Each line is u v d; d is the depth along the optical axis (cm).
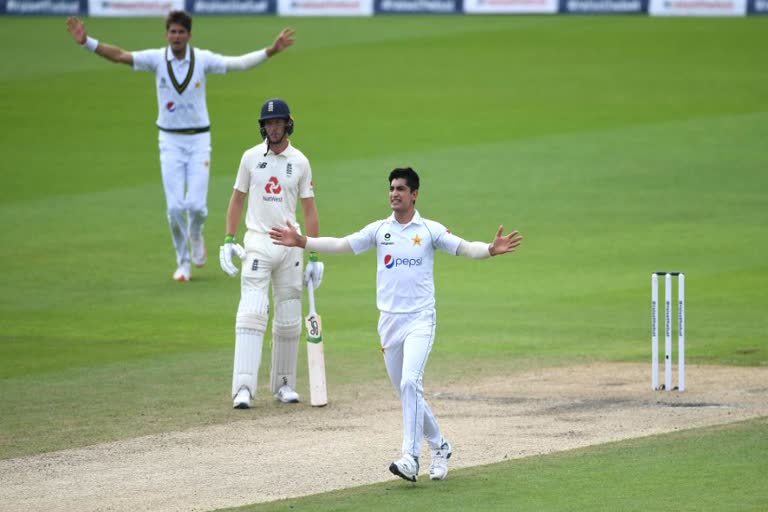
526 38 13425
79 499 2900
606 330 4916
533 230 6919
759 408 3697
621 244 6562
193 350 4650
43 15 14938
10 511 2814
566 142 9225
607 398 3881
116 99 10769
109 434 3519
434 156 8869
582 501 2778
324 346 4747
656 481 2923
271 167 3975
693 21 14200
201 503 2850
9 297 5547
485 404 3834
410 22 14562
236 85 11294
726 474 2966
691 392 3941
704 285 5659
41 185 8131
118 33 13288
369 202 7594
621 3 14738
